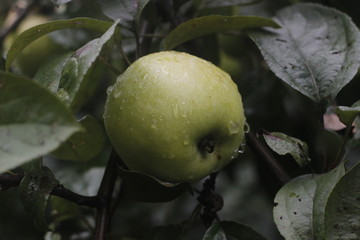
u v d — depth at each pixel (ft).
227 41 2.47
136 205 2.58
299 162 1.75
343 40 1.95
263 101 2.32
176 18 2.14
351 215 1.63
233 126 1.70
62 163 2.57
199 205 1.85
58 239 2.13
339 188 1.63
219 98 1.68
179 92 1.65
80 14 2.42
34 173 1.68
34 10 2.92
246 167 2.99
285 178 1.89
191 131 1.65
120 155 1.71
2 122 1.38
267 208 3.02
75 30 2.32
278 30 1.99
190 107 1.65
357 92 2.32
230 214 3.02
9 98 1.39
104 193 1.81
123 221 2.52
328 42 1.96
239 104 1.72
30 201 1.68
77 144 1.93
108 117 1.69
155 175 1.71
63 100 1.59
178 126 1.64
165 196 1.76
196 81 1.67
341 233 1.63
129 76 1.69
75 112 2.18
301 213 1.69
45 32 1.74
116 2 1.91
